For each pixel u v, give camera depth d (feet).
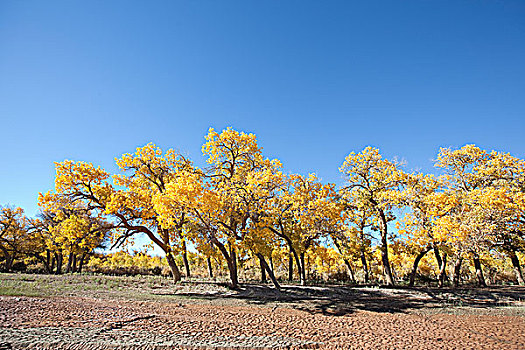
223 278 78.84
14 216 112.16
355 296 57.82
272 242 57.93
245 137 67.05
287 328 31.83
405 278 101.24
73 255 102.47
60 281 53.78
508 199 57.06
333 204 61.26
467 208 60.39
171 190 50.49
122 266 110.73
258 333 29.09
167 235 64.54
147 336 25.46
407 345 27.02
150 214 61.36
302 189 61.41
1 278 51.80
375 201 75.82
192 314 35.81
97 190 62.69
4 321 26.27
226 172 69.51
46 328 25.30
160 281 62.64
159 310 36.55
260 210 54.19
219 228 55.72
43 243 110.42
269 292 57.47
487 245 59.47
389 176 72.84
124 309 35.40
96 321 28.94
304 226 61.26
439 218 60.80
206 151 67.92
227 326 31.04
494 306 49.49
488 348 26.53
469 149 79.71
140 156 66.54
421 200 65.31
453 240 57.31
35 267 131.23
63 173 61.87
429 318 39.70
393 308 46.98
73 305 35.06
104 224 61.98
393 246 81.41
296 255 67.51
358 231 75.00
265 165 66.95
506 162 71.82
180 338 25.59
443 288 69.31
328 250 89.15
